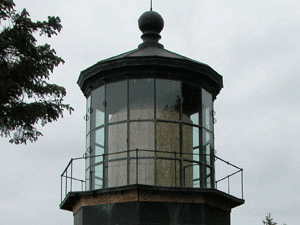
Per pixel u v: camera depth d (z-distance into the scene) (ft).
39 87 63.62
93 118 75.66
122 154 71.61
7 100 62.28
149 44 76.89
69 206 76.48
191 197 69.41
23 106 62.54
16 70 62.08
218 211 72.23
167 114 72.23
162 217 68.03
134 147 71.36
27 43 62.64
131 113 72.28
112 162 72.13
